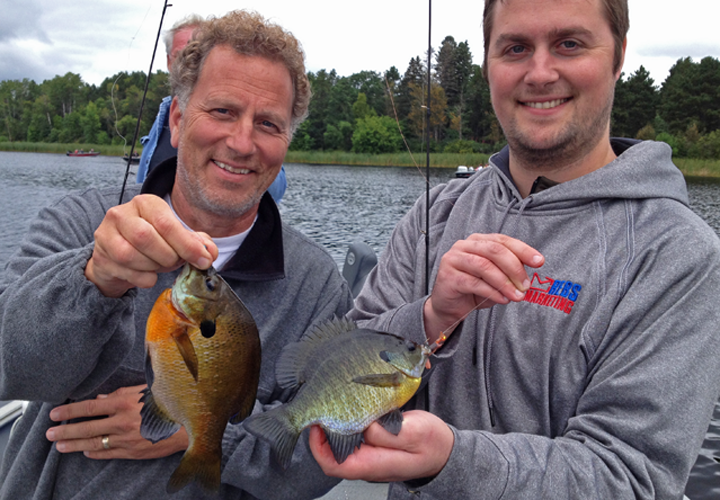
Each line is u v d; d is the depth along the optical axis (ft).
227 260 2.68
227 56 2.41
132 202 1.83
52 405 2.48
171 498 2.40
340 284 2.89
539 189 2.39
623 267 2.07
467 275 1.94
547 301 2.20
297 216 24.14
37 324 1.95
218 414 1.96
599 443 1.89
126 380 2.48
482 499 1.75
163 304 1.90
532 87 2.24
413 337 2.16
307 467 2.42
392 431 1.72
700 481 6.01
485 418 2.28
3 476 2.59
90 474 2.41
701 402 1.82
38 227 2.56
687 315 1.88
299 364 1.91
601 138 2.33
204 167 2.48
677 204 2.14
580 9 2.15
